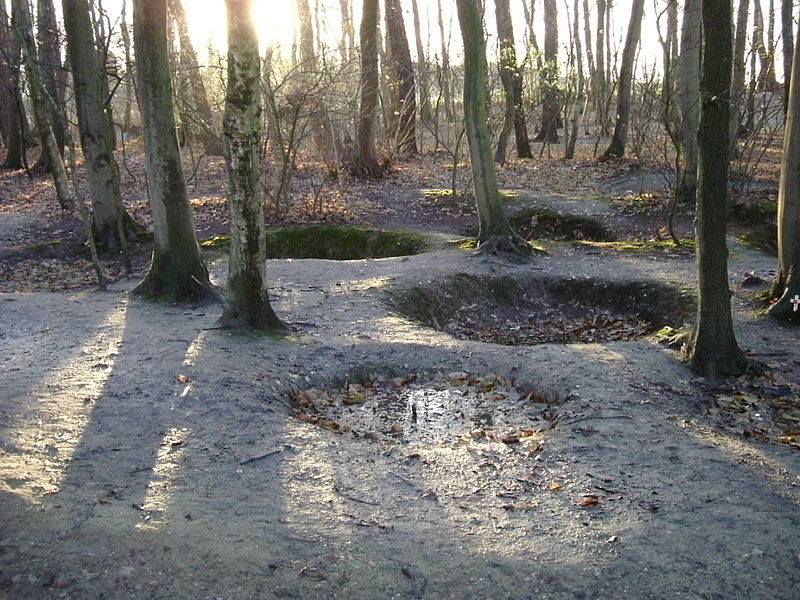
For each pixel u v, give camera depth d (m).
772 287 9.32
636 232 14.97
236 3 7.16
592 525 4.44
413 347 7.94
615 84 28.12
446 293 10.55
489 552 4.13
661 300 10.05
